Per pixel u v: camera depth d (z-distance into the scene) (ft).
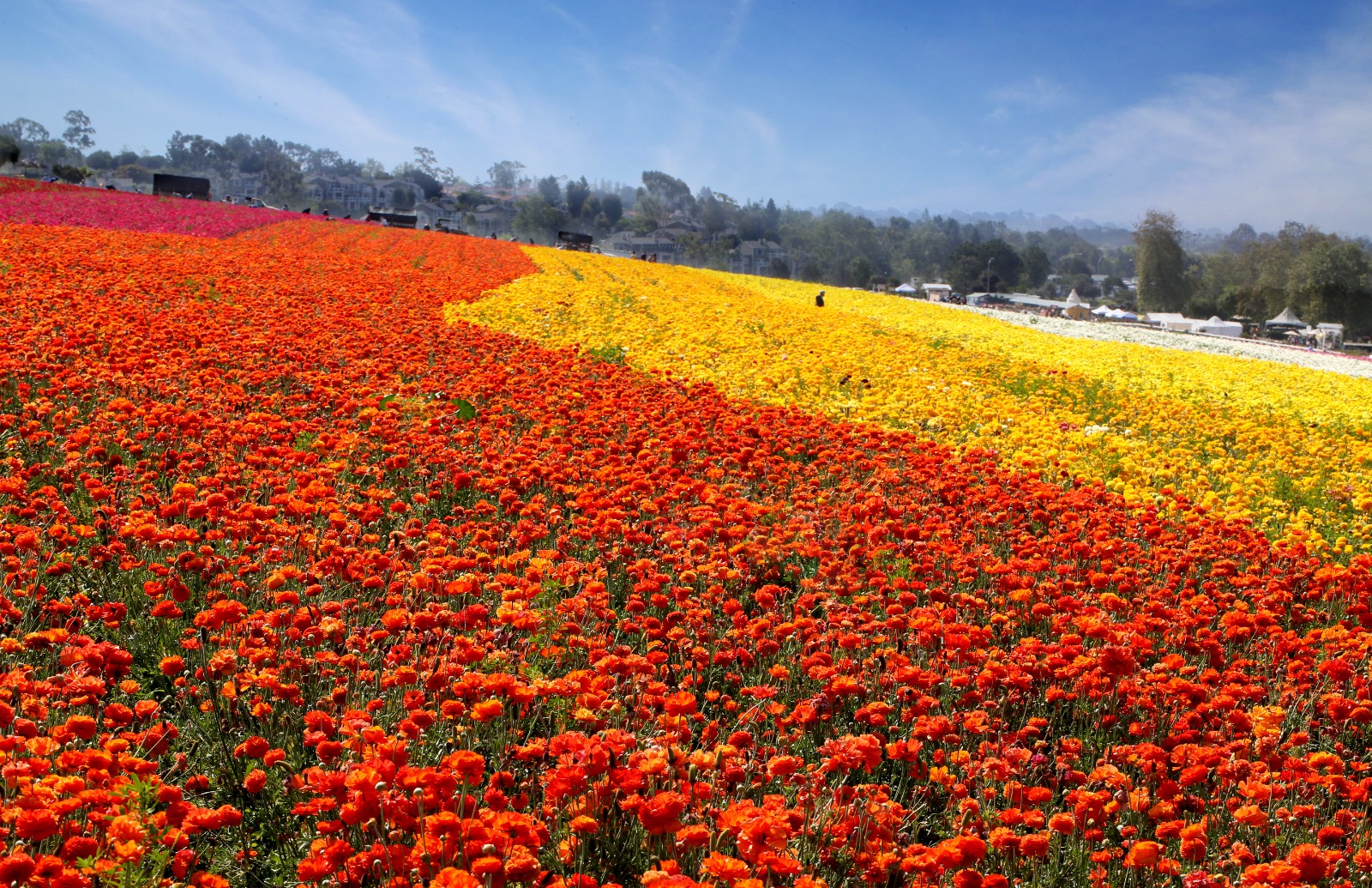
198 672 15.99
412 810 11.66
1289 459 42.01
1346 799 16.22
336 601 19.03
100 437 27.20
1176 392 65.21
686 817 13.14
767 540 24.41
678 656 19.22
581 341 58.29
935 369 64.03
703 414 38.73
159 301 54.90
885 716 16.87
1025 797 14.61
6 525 20.77
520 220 566.36
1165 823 13.84
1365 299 341.00
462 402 36.06
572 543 23.58
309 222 155.53
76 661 14.66
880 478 32.19
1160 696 18.35
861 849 13.19
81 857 10.77
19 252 67.26
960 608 21.90
